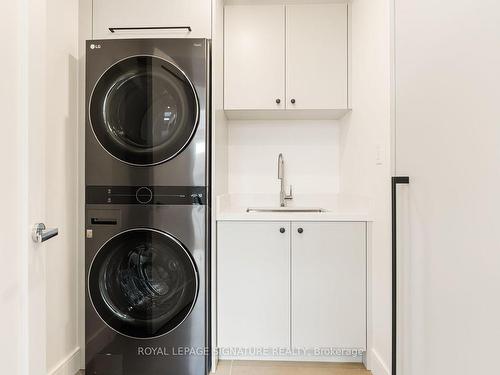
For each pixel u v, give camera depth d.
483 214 0.81
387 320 1.44
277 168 2.36
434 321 1.04
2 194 0.69
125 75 1.54
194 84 1.53
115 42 1.54
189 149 1.54
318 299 1.66
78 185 1.65
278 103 1.99
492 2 0.77
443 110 0.98
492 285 0.78
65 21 1.56
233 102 1.99
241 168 2.36
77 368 1.61
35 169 0.78
